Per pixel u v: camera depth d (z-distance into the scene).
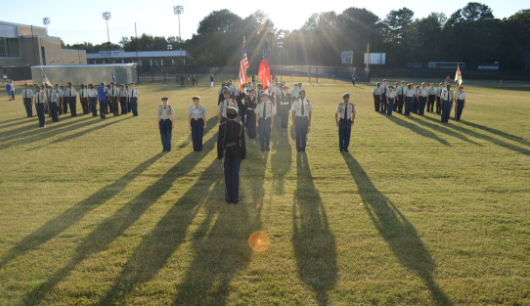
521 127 14.84
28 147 11.31
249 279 4.27
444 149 10.97
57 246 5.01
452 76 70.69
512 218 5.93
